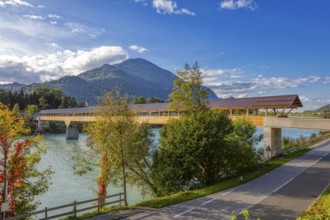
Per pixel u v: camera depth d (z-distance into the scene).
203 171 36.47
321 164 41.38
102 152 27.83
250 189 29.08
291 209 22.66
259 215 21.39
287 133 114.75
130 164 32.16
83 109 104.69
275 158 45.78
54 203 35.28
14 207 20.77
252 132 38.78
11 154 21.62
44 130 134.88
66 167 56.03
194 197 26.62
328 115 92.62
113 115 27.06
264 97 48.22
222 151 33.69
